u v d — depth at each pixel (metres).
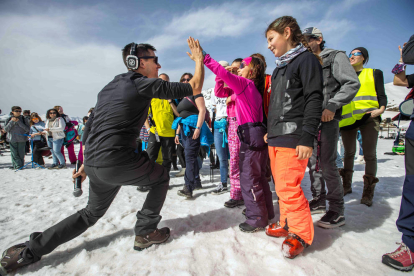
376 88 2.54
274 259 1.49
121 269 1.43
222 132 3.15
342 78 1.80
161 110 3.36
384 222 2.03
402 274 1.32
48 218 2.35
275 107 1.62
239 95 1.86
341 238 1.76
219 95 2.57
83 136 1.68
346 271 1.36
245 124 1.98
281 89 1.59
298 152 1.43
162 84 1.49
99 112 1.50
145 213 1.70
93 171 1.49
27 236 1.93
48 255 1.61
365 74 2.61
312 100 1.41
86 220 1.60
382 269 1.38
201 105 2.82
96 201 1.61
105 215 2.35
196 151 2.99
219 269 1.42
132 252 1.64
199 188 3.40
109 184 1.57
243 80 1.82
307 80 1.44
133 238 1.85
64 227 1.53
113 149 1.44
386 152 7.81
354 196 2.82
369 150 2.51
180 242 1.77
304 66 1.47
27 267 1.48
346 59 1.85
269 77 2.11
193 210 2.48
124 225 2.11
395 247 1.61
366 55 2.66
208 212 2.41
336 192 1.94
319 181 2.31
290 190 1.56
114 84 1.55
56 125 6.14
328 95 2.00
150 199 1.72
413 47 1.38
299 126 1.52
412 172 1.39
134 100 1.49
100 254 1.62
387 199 2.63
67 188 3.77
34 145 6.62
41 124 6.94
